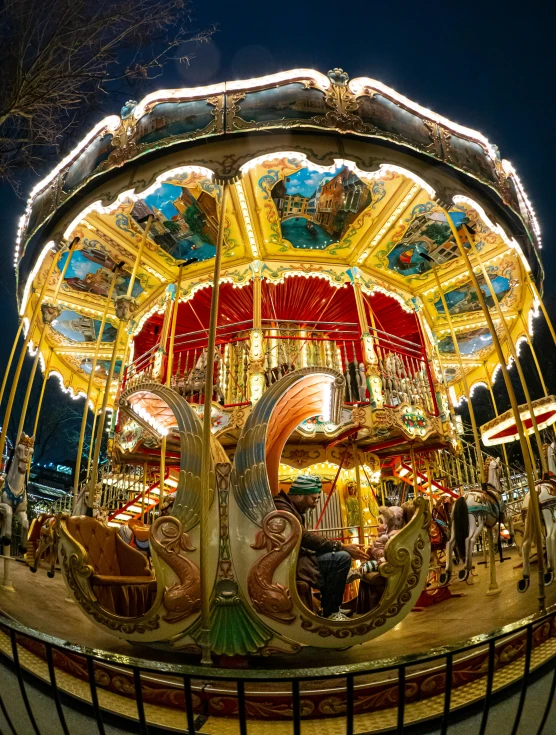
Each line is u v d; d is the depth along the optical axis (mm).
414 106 8711
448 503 12062
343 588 5207
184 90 8328
